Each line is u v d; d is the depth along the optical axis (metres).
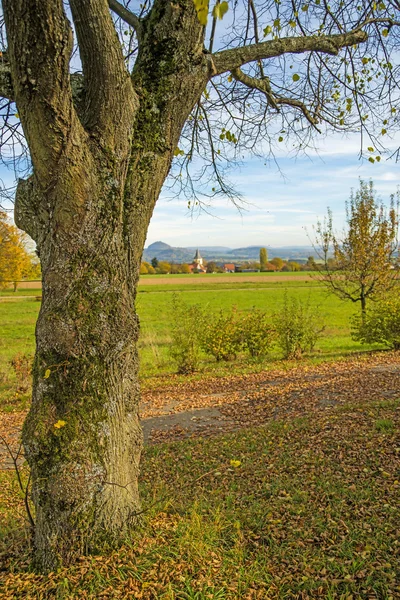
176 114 3.26
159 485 5.22
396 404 7.70
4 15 2.28
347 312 30.27
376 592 2.87
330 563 3.20
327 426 6.82
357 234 17.17
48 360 2.96
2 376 13.95
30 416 3.03
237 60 3.70
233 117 6.14
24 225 3.08
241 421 8.47
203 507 4.21
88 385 2.96
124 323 3.08
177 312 15.23
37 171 2.71
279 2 5.25
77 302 2.91
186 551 3.18
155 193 3.29
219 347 15.08
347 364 13.52
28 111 2.49
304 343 15.62
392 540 3.45
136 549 3.10
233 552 3.30
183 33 3.13
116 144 2.91
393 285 17.55
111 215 2.92
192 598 2.72
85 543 3.02
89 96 2.83
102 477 3.04
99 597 2.73
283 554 3.34
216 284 63.44
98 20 2.59
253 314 16.09
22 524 4.23
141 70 3.20
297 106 5.37
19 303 42.22
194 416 9.20
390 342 15.62
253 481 5.06
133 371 3.29
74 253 2.89
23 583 2.88
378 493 4.28
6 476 6.32
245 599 2.81
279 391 10.59
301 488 4.64
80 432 2.95
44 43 2.28
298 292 49.06
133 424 3.31
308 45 4.08
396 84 5.57
